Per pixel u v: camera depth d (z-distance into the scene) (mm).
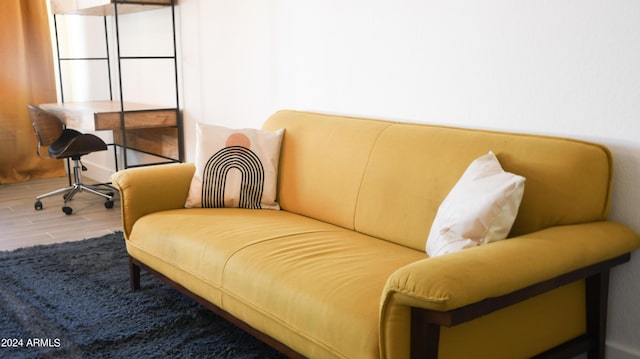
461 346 1631
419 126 2439
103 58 5164
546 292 1766
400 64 2693
